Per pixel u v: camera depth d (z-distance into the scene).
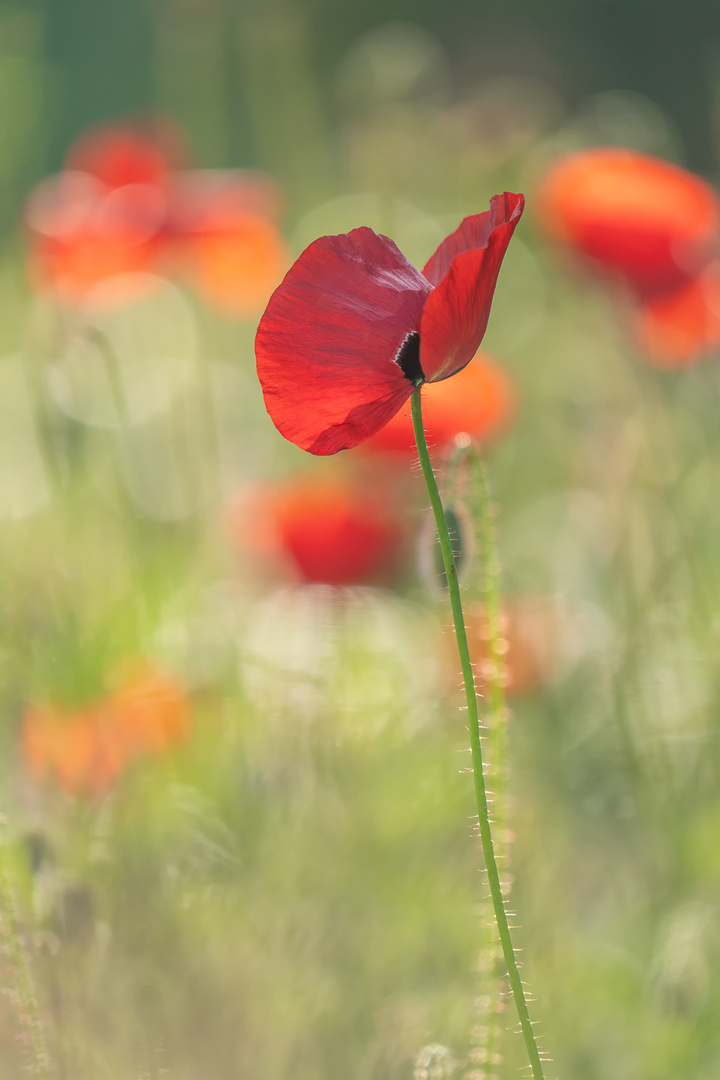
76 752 1.88
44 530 2.46
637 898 1.92
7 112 4.35
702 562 2.32
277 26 3.61
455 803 1.93
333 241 1.64
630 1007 1.85
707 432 2.74
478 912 1.87
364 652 2.21
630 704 2.05
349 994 1.83
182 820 1.89
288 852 1.88
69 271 2.62
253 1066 1.81
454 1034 1.81
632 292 2.36
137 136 2.97
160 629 2.29
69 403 2.32
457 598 1.63
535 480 3.21
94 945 1.76
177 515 2.77
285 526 2.21
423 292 1.65
